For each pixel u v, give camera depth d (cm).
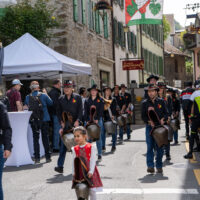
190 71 6994
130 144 1341
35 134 1021
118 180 772
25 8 1734
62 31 1952
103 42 2577
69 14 1995
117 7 2961
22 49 1311
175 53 5884
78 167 549
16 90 1108
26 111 1014
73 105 871
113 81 2797
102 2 2134
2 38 1698
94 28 2391
